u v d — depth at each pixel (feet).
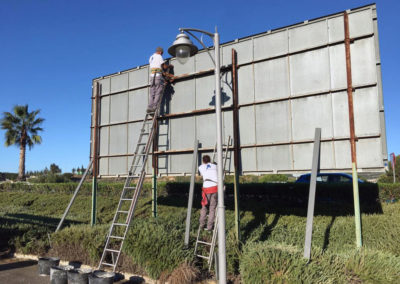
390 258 18.22
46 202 54.70
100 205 46.91
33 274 22.99
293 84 25.44
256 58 27.30
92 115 37.47
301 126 24.82
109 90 36.58
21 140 107.96
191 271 19.71
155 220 27.81
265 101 26.35
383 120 22.02
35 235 29.09
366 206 32.09
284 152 25.38
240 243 22.58
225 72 28.91
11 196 62.49
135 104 34.19
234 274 20.65
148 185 48.16
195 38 19.56
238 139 27.45
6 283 21.02
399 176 55.01
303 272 16.43
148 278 21.16
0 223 32.96
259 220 31.37
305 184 36.24
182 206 38.91
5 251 28.66
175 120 31.50
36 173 190.80
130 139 34.14
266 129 26.27
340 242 24.79
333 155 23.47
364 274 16.78
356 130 22.84
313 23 25.17
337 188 35.09
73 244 26.27
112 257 23.06
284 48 26.13
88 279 20.29
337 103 23.66
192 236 24.17
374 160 22.13
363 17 23.34
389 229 25.03
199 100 30.17
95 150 36.14
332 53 24.22
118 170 34.68
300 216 31.24
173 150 30.83
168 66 31.91
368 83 22.62
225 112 28.55
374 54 22.70
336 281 16.34
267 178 72.02
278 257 17.47
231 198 40.37
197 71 30.58
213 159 26.55
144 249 21.61
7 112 107.76
